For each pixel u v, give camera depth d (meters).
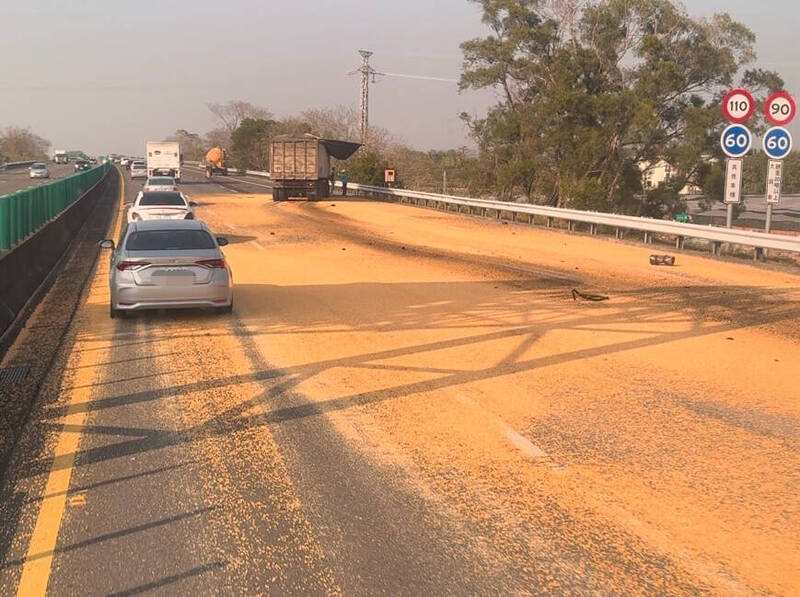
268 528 4.46
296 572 3.96
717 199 43.34
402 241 23.34
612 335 9.89
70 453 5.64
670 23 43.34
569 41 45.91
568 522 4.55
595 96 41.50
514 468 5.38
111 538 4.33
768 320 10.98
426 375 7.87
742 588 3.81
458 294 13.21
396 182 56.81
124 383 7.53
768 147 17.41
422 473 5.29
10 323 10.40
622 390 7.34
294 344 9.31
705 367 8.24
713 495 4.94
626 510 4.71
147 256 10.61
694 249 21.38
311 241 23.00
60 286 14.05
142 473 5.27
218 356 8.69
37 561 4.07
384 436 6.03
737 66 43.94
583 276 15.72
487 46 47.19
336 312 11.48
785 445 5.87
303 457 5.58
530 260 18.61
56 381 7.58
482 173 49.16
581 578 3.90
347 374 7.90
